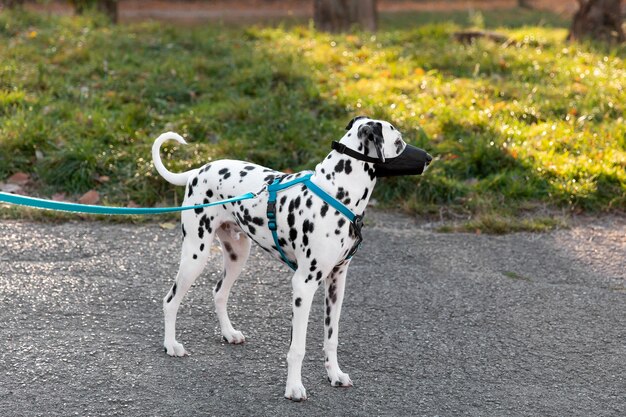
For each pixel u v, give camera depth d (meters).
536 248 7.81
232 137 9.96
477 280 7.00
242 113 10.48
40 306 6.12
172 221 8.19
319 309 6.31
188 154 9.30
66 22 14.89
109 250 7.35
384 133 4.80
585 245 7.90
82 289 6.48
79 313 6.05
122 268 6.95
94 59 12.38
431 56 13.42
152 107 10.91
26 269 6.81
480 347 5.78
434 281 6.95
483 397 5.09
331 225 4.80
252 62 12.60
